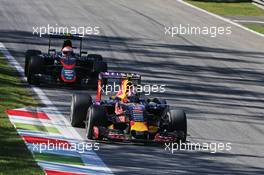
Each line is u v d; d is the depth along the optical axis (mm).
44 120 70688
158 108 66250
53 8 169875
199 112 82062
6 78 91625
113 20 160750
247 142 68938
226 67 120562
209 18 176625
